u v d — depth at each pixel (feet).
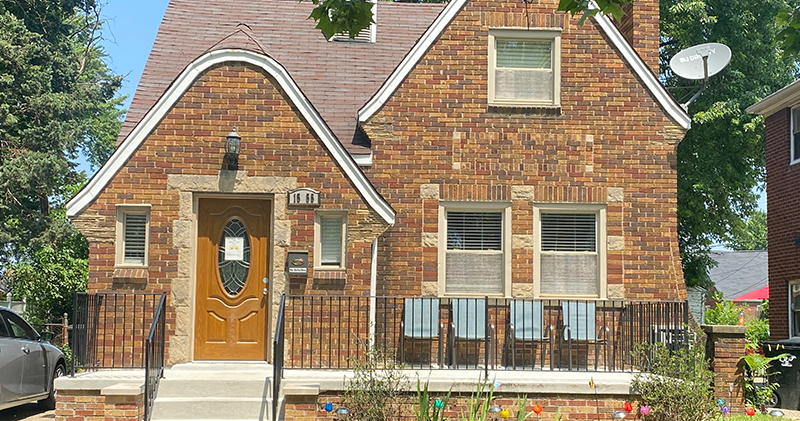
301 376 34.14
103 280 37.40
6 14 88.69
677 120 42.98
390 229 41.70
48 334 43.21
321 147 38.50
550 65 43.32
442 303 40.98
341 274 37.86
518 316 41.06
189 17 48.32
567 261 42.32
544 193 42.24
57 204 97.60
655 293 42.11
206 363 37.60
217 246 38.68
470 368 38.29
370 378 32.19
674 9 75.10
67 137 89.97
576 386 33.27
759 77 80.74
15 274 73.00
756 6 79.00
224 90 38.52
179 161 38.09
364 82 46.24
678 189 78.38
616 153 42.75
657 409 32.73
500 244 42.32
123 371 35.42
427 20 51.83
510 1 43.09
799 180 63.87
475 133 42.42
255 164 38.29
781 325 65.92
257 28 48.65
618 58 43.21
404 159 42.16
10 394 37.78
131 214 38.29
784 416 40.22
